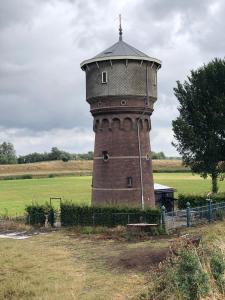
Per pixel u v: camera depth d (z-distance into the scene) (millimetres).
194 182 119625
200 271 17703
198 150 51906
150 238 34281
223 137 51781
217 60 52875
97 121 45219
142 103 44469
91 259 28422
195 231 33219
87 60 44938
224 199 45906
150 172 45344
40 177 163750
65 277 24156
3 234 41406
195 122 52469
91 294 20703
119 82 43719
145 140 45094
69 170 197500
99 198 44156
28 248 33219
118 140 43875
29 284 22953
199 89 52719
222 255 19750
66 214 44188
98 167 44719
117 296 20250
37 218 46062
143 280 22297
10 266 27328
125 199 43125
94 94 44625
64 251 31688
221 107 50188
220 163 52562
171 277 18047
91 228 39719
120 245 32750
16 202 80250
